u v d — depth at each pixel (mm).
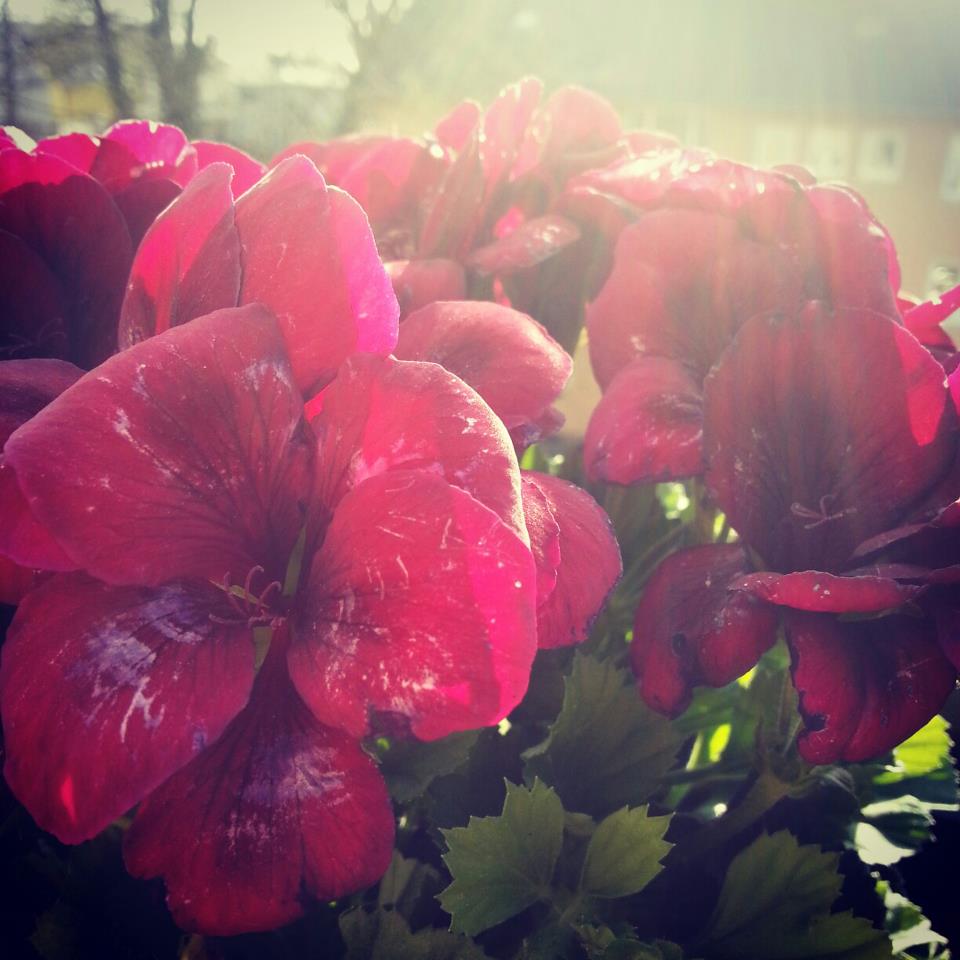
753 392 126
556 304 169
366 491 97
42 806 93
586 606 116
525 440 118
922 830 163
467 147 151
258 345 103
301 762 102
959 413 125
